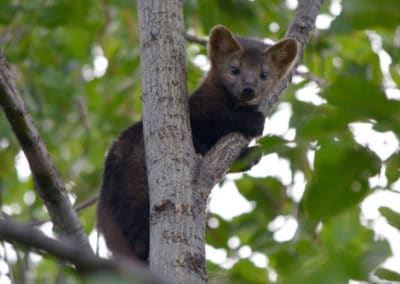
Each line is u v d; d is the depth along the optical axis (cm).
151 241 776
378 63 1667
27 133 786
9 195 1938
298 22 1283
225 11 1570
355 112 469
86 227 1509
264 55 1439
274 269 1231
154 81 894
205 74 1506
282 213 1452
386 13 441
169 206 786
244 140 969
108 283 374
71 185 1566
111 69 1842
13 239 391
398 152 500
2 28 1802
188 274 733
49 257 413
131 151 1198
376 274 502
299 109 1225
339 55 1709
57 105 1766
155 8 940
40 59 1744
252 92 1345
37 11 1623
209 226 1460
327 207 491
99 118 1792
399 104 462
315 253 1114
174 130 855
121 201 1159
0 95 773
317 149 493
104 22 1817
